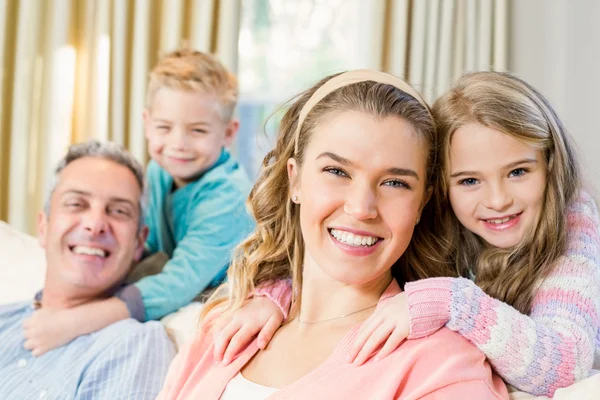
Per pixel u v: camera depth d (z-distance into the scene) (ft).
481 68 10.46
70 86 9.84
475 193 4.60
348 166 3.84
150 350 5.22
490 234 4.69
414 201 3.93
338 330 4.14
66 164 6.04
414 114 3.93
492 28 10.52
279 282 4.60
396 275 4.61
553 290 4.32
